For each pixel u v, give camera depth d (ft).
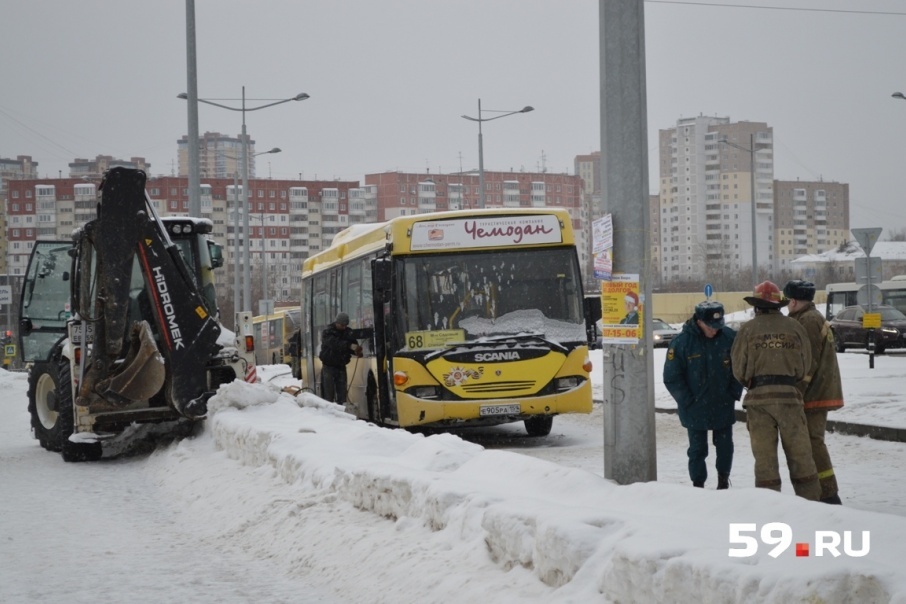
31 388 61.26
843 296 172.65
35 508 38.91
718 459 32.50
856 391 65.92
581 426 64.69
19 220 441.68
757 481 28.50
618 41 29.60
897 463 42.78
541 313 55.57
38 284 63.16
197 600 24.29
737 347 28.99
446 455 30.66
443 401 54.29
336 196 452.76
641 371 29.55
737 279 388.37
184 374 53.78
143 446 57.77
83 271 53.62
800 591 13.99
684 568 15.76
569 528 19.19
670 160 508.12
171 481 44.68
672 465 44.47
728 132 491.72
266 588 25.25
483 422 55.67
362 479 29.55
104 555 29.94
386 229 57.72
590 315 57.00
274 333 197.47
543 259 55.98
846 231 536.83
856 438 50.62
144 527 34.60
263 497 35.22
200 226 59.72
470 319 55.21
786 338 28.50
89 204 440.45
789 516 18.40
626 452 29.53
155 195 429.79
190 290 54.13
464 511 23.86
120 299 52.65
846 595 13.74
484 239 55.83
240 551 30.09
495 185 440.45
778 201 515.09
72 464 53.62
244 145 148.97
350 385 68.95
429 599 21.33
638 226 29.55
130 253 52.90
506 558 21.17
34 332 62.39
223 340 56.34
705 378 32.19
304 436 40.91
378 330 57.00
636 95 29.58
